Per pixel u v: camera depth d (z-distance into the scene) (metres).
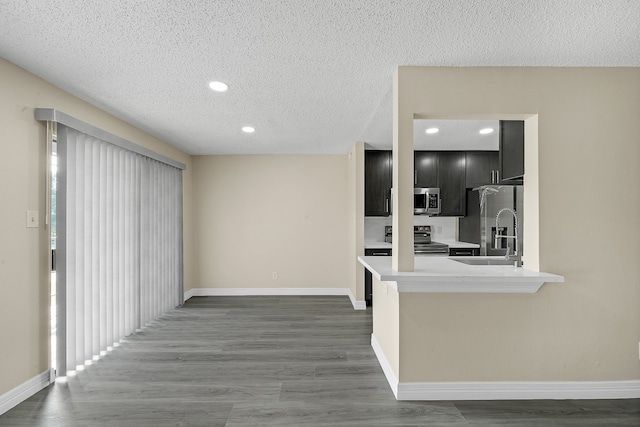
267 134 4.27
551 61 2.33
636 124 2.41
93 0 1.67
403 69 2.40
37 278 2.52
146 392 2.49
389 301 2.68
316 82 2.67
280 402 2.35
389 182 5.15
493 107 2.40
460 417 2.16
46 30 1.93
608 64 2.38
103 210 3.28
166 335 3.74
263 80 2.63
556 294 2.38
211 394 2.46
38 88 2.54
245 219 5.62
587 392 2.37
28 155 2.45
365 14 1.80
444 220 5.64
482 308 2.38
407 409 2.25
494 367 2.38
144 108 3.26
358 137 4.44
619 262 2.40
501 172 3.04
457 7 1.74
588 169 2.40
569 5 1.72
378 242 5.54
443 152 5.17
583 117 2.40
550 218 2.39
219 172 5.61
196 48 2.15
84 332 2.95
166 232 4.59
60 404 2.33
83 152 2.95
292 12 1.78
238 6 1.73
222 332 3.84
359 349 3.33
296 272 5.64
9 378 2.29
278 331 3.87
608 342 2.39
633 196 2.41
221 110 3.33
